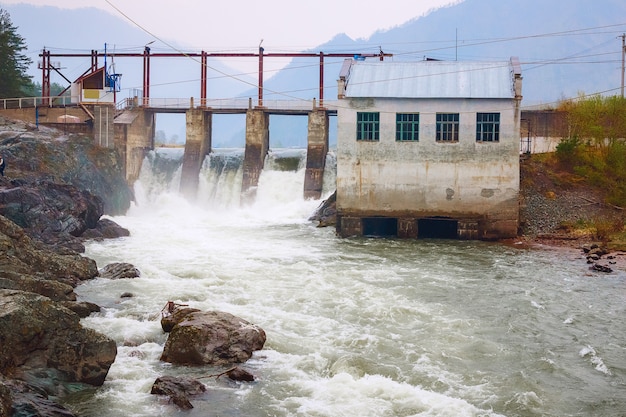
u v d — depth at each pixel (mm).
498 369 26797
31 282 30969
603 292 39375
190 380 24000
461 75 60094
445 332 31000
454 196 57750
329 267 44812
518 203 57875
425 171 57875
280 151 81625
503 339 30547
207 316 28297
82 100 76688
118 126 74938
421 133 57812
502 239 57250
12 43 96188
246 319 31641
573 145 65312
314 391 24062
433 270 44469
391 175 58250
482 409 23172
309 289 37969
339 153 58562
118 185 71250
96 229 54781
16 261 33906
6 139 65438
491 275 43344
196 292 36250
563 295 38594
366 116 58375
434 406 22984
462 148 57469
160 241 53844
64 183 58469
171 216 70375
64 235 48375
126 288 36688
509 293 38688
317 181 74125
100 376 24000
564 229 58031
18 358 22844
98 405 22484
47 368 23359
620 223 57812
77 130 73938
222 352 26500
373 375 25578
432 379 25516
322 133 75562
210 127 83000
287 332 30156
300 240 56438
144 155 80812
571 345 30047
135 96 82625
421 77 60156
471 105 57250
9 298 23797
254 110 77750
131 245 51500
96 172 68312
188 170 78000
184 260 45969
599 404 23953
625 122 66125
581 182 63562
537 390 24812
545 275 43625
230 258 47250
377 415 22359
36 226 48219
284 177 76438
